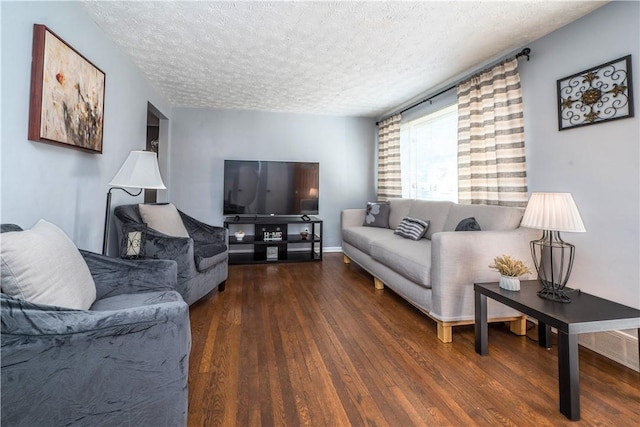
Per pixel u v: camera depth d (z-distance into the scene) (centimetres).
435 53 262
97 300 147
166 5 198
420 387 149
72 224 197
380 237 326
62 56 175
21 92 150
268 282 328
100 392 92
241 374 157
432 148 385
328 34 233
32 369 86
